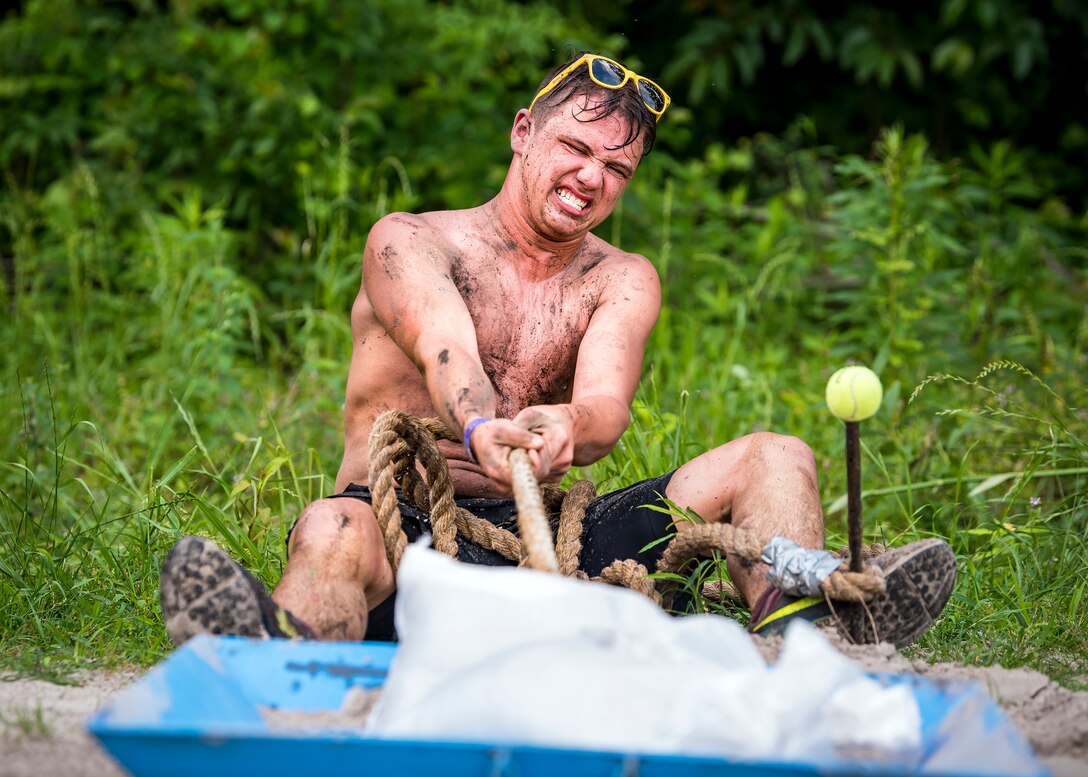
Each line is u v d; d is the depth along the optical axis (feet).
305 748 19.70
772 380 64.54
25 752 24.90
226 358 60.29
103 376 65.57
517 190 34.65
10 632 35.58
